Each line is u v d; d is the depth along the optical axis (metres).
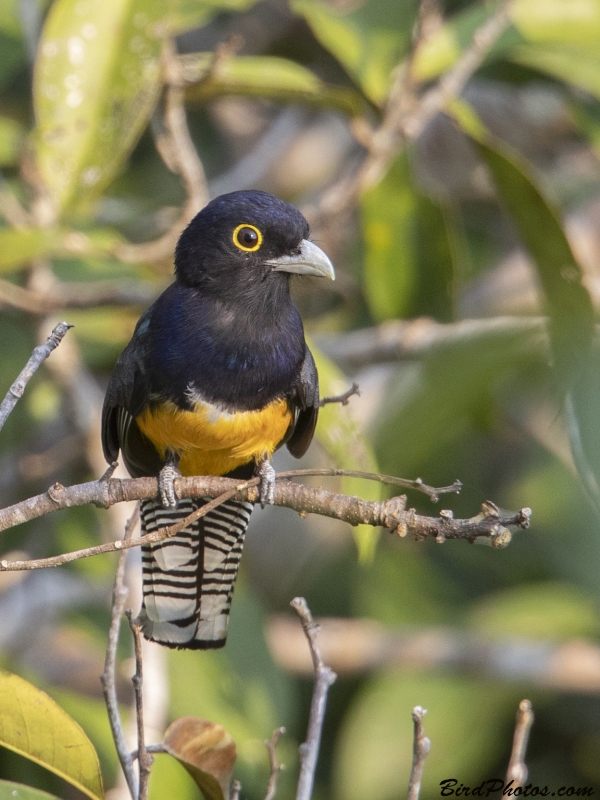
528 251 10.24
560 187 14.91
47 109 10.33
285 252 8.34
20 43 12.75
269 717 11.91
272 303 8.33
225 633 8.50
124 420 8.48
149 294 11.42
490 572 14.29
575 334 6.45
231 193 8.59
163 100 10.53
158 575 8.45
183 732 6.64
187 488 7.14
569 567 13.11
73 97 10.32
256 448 8.44
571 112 13.27
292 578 13.95
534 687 12.92
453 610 13.98
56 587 12.47
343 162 15.98
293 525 13.80
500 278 14.14
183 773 10.64
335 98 10.84
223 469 8.64
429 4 10.35
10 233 9.88
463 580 14.29
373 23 11.56
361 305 13.87
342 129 16.38
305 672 13.65
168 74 10.45
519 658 13.11
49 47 10.28
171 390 8.20
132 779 6.32
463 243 13.95
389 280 12.34
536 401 13.30
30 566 6.34
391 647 13.53
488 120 15.91
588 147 15.83
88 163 10.45
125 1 10.32
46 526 12.86
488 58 11.86
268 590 13.97
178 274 8.56
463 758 12.42
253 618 12.33
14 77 14.96
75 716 11.66
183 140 10.54
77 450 12.39
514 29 11.39
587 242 13.84
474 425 10.65
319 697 6.73
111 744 11.57
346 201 10.69
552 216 9.91
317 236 10.77
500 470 13.78
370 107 11.51
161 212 13.55
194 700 11.77
